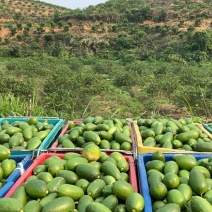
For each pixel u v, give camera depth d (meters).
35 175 3.57
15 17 75.25
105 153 4.21
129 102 19.78
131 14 65.62
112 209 2.86
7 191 3.16
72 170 3.57
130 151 4.34
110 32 63.03
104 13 67.00
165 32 55.50
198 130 5.22
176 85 20.36
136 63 41.44
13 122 5.84
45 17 78.94
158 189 3.02
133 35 58.47
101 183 3.23
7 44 60.12
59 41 60.66
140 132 5.23
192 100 15.53
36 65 35.34
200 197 2.87
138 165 3.82
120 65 45.59
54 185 3.19
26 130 5.06
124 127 5.40
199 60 43.22
